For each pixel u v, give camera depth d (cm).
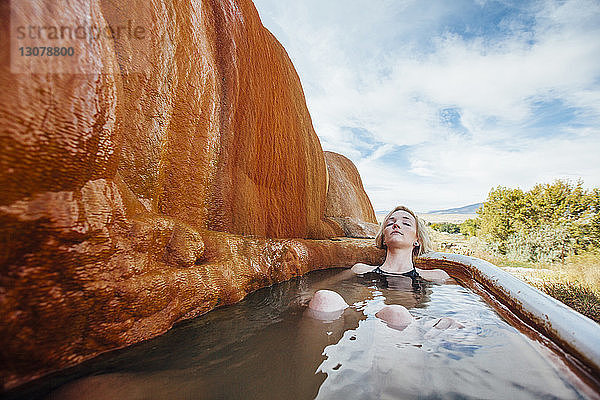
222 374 137
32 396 106
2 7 98
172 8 230
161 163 221
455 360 159
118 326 146
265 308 244
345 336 190
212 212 302
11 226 102
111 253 144
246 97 363
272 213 425
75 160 124
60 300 119
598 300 488
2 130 97
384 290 325
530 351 172
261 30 453
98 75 133
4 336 102
